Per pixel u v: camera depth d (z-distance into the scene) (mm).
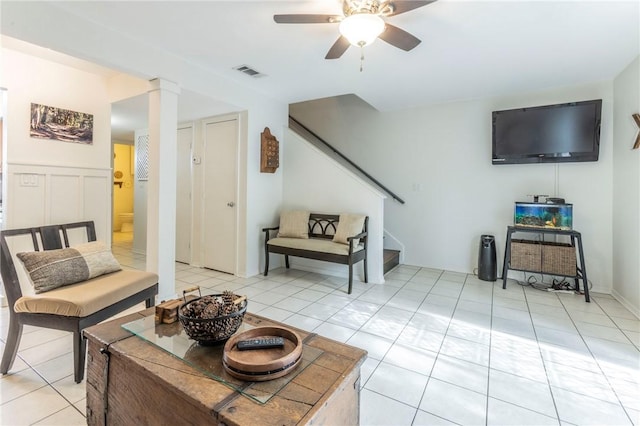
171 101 2871
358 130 4988
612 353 2156
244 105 3703
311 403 912
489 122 4047
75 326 1746
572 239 3432
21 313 1830
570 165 3619
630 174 2990
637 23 2254
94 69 3197
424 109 4449
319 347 1220
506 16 2172
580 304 3084
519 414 1566
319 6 2105
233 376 1029
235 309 1285
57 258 2041
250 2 2072
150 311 1595
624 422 1517
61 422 1474
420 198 4520
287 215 4109
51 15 2094
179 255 4746
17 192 2783
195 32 2463
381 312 2848
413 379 1854
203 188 4363
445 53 2764
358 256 3582
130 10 2164
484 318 2734
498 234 4035
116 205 7793
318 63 3021
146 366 1090
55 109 3025
